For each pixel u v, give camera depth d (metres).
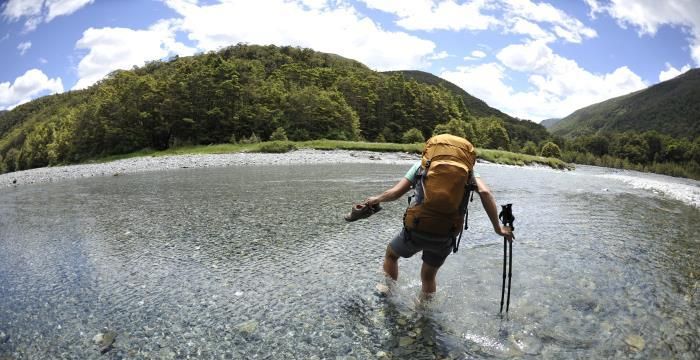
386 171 26.36
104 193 15.90
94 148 67.50
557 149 101.19
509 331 4.09
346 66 157.88
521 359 3.58
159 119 67.50
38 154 86.62
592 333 4.05
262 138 72.56
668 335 3.99
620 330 4.11
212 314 4.53
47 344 3.90
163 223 9.48
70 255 7.01
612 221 10.00
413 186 4.50
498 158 50.84
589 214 11.05
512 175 27.67
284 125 73.31
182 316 4.48
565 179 26.00
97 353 3.73
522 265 6.15
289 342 3.89
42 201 14.18
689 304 4.74
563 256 6.68
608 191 17.95
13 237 8.53
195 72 71.69
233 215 10.34
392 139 96.25
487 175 26.86
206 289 5.29
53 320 4.43
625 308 4.62
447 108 115.38
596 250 7.09
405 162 40.66
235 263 6.36
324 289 5.22
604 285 5.34
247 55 143.62
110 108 66.75
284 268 6.08
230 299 4.95
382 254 6.74
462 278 5.55
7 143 132.12
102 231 8.80
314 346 3.81
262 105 74.25
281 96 76.81
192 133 69.31
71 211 11.73
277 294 5.08
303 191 15.23
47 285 5.54
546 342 3.87
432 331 4.10
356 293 5.07
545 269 5.99
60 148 74.19
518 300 4.84
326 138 76.38
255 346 3.82
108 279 5.73
